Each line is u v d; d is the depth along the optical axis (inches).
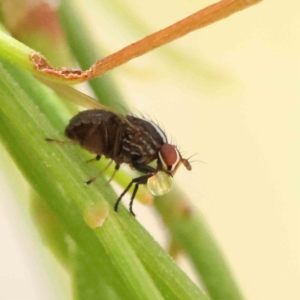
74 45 2.9
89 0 3.2
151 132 3.0
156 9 3.3
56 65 2.9
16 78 2.8
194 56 3.1
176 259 2.9
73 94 2.8
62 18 2.9
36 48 2.9
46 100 2.8
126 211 2.7
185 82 3.3
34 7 2.9
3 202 3.2
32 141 2.7
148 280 2.6
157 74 3.2
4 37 2.6
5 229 3.4
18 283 3.4
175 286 2.7
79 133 2.9
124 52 2.6
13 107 2.7
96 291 2.7
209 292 2.8
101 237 2.6
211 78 3.2
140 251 2.7
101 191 2.7
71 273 2.7
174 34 2.6
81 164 2.7
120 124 3.0
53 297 2.9
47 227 2.8
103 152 3.0
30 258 3.3
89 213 2.6
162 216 2.9
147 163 3.0
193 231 2.9
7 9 2.9
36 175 2.7
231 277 2.9
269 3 3.4
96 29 3.3
